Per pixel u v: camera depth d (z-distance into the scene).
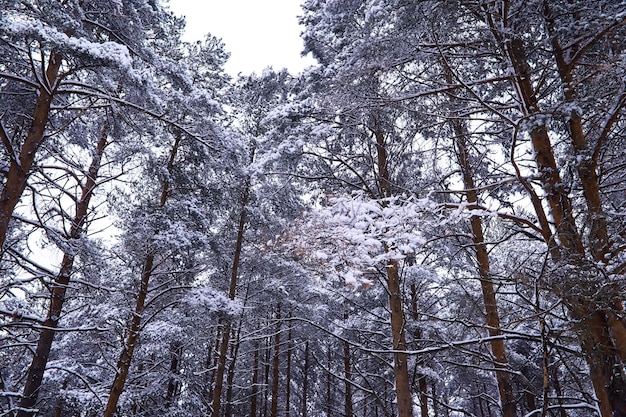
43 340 9.48
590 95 4.60
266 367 21.34
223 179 12.96
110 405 9.77
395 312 7.95
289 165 9.05
